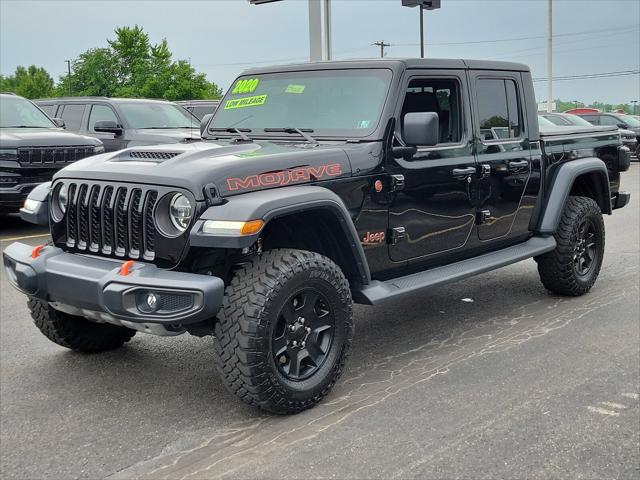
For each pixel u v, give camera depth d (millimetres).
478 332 5395
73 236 4125
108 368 4703
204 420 3898
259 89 5137
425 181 4734
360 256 4234
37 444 3643
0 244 8969
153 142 11570
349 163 4266
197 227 3559
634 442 3572
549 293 6520
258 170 3830
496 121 5465
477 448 3512
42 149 9336
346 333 4102
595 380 4391
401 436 3648
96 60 49156
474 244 5293
